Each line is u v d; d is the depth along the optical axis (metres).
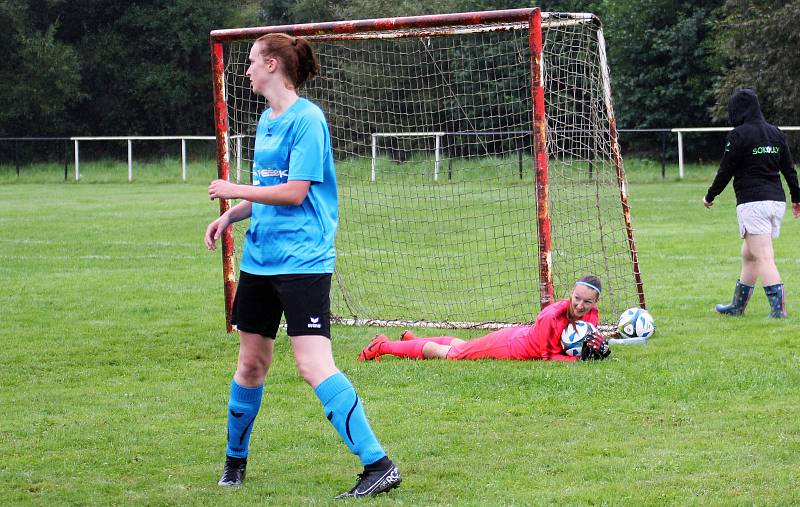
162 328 24.62
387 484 12.05
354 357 20.95
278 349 21.91
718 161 98.62
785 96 87.62
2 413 16.72
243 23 123.19
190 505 11.98
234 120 25.69
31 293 30.28
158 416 16.48
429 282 31.92
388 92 71.50
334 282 30.94
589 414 15.91
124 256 39.25
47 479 13.13
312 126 12.02
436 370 19.27
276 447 14.59
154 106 122.31
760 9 88.31
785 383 17.58
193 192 73.50
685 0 98.75
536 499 11.92
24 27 114.75
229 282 24.02
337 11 115.69
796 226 43.75
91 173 91.12
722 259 35.22
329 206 12.34
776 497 11.84
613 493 12.07
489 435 14.84
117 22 120.50
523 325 23.30
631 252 23.84
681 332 22.70
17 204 63.50
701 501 11.72
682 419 15.48
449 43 75.12
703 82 97.50
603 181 26.25
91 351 21.98
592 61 24.36
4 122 115.69
